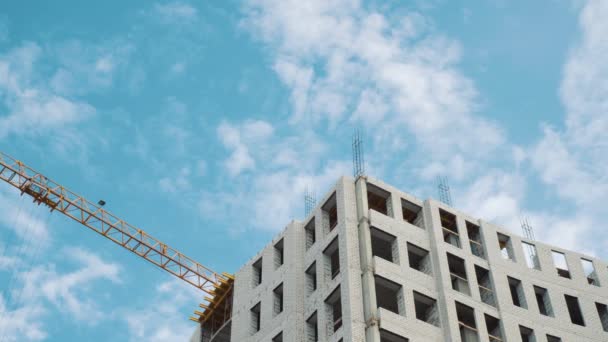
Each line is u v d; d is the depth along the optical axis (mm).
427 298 75688
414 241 80125
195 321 100750
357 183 83188
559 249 90375
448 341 72500
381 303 78500
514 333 77438
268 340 79625
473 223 86500
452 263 81125
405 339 70750
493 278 81438
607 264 91562
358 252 76438
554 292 84625
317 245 81938
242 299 89188
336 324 75438
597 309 86688
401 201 83938
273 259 87312
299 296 80125
